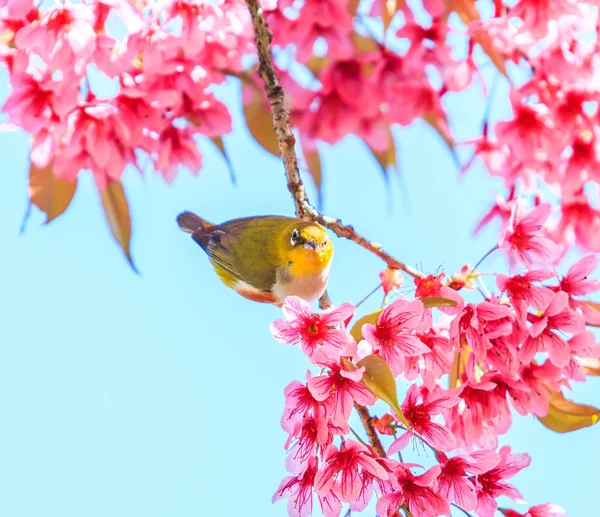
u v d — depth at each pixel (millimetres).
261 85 3254
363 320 3197
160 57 3215
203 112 3252
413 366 3217
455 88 3246
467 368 3223
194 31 3217
